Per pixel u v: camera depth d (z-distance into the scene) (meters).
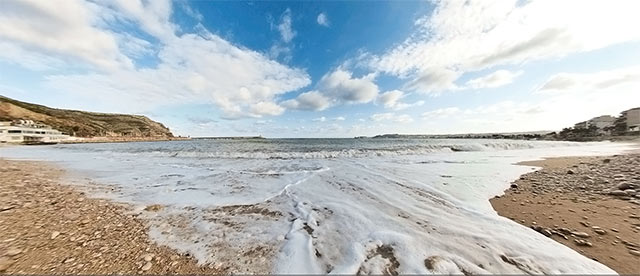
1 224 3.85
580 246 3.08
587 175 7.42
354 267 2.64
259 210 4.67
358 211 4.43
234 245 3.25
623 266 2.63
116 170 9.70
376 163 10.98
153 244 3.32
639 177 6.42
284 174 8.34
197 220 4.18
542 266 2.62
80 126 83.94
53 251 3.11
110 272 2.70
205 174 8.53
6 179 7.52
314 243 3.21
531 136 62.91
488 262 2.70
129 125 110.38
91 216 4.38
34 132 56.12
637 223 3.71
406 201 5.07
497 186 6.36
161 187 6.64
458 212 4.38
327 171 8.78
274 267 2.72
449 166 9.93
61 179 7.88
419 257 2.80
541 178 7.29
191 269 2.75
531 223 3.88
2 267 2.72
